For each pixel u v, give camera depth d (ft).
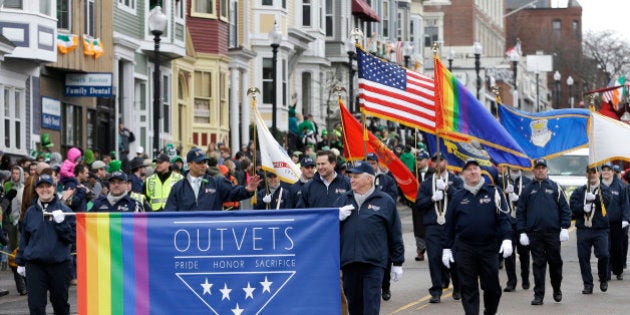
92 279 81.76
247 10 315.78
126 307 81.76
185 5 274.36
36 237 98.68
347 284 90.43
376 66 119.96
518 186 142.51
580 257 131.54
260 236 82.23
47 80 211.82
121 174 109.50
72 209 133.18
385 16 457.27
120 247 81.82
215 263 81.97
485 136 117.50
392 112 120.26
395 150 248.32
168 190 124.67
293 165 110.63
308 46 362.33
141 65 250.37
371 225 89.20
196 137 282.97
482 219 99.04
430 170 137.28
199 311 81.97
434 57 117.08
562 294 130.41
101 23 225.76
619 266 146.82
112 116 238.89
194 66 281.33
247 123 307.58
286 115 331.16
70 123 221.87
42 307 99.35
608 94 251.19
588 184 130.93
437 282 122.31
